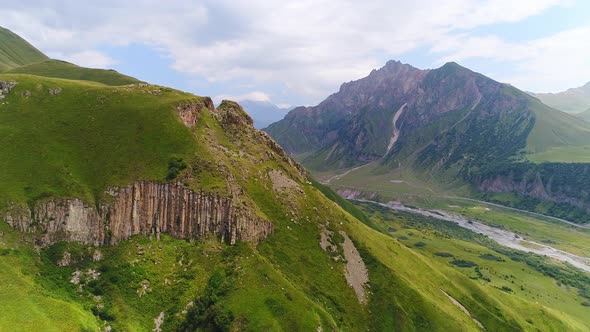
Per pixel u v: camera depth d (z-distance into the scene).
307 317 135.25
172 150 163.75
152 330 125.50
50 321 110.00
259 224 162.25
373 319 154.62
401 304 162.12
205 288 137.88
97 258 138.00
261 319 130.38
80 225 139.75
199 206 153.38
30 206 135.75
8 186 137.12
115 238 143.88
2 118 157.50
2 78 170.75
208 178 159.50
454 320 163.38
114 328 121.31
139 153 159.38
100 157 155.25
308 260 164.25
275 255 159.12
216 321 128.38
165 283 137.12
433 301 169.00
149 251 144.50
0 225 129.88
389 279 171.25
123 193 147.25
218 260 146.75
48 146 152.25
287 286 143.62
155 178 153.00
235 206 155.50
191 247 149.38
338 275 164.75
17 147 148.88
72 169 149.00
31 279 122.69
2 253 124.44
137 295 131.62
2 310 107.31
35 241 133.25
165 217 152.62
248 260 147.88
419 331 155.50
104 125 165.75
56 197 138.62
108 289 130.50
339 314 149.75
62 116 164.75
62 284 127.25
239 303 133.62
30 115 161.38
